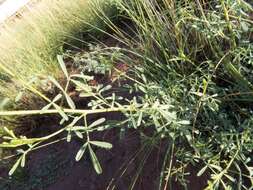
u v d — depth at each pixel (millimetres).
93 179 2672
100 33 3744
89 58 2592
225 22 1989
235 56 2023
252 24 2232
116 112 2793
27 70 3631
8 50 4039
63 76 3516
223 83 2256
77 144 2955
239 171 1787
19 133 3449
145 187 2340
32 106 3422
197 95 2035
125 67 2869
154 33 2645
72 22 3900
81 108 3135
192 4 2426
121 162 2553
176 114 1966
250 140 1837
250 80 2086
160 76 2348
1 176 3172
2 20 5520
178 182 2188
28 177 3055
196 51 2293
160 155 2324
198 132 1929
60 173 2904
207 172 2107
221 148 1845
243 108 2078
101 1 3666
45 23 4094
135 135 2539
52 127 3293
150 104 1817
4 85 3711
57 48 3916
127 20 3662
